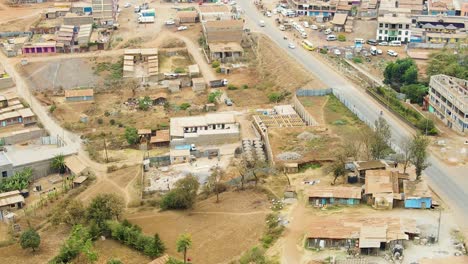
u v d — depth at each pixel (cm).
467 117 16925
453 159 15712
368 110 19062
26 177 16838
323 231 12538
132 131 18788
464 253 11975
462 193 14175
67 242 12694
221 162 17412
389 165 15225
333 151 16538
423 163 14588
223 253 12625
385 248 12150
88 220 13775
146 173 17062
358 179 14838
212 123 19038
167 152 18162
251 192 15112
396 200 13662
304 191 14738
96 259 12288
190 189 14825
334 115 18975
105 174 17038
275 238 12888
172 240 13225
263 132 18112
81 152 18325
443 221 13050
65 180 16950
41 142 19025
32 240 13050
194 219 14100
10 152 18175
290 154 16412
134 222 14075
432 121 17462
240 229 13475
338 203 14000
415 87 19762
